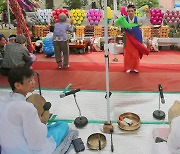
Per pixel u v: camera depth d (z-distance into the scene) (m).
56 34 5.30
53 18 7.26
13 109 2.00
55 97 4.08
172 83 4.55
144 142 2.92
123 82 4.64
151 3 7.61
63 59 5.49
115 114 3.53
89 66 5.59
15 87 2.20
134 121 3.23
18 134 2.02
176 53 6.59
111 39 6.74
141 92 4.20
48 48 6.30
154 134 2.95
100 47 6.93
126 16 5.00
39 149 2.18
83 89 4.38
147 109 3.64
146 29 6.88
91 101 3.93
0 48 5.39
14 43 4.99
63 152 2.62
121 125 3.14
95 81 4.73
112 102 3.87
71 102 3.91
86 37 7.03
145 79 4.76
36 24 7.33
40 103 2.89
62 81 4.77
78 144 2.80
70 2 8.16
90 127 3.24
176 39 6.85
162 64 5.63
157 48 6.69
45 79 4.86
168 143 2.12
